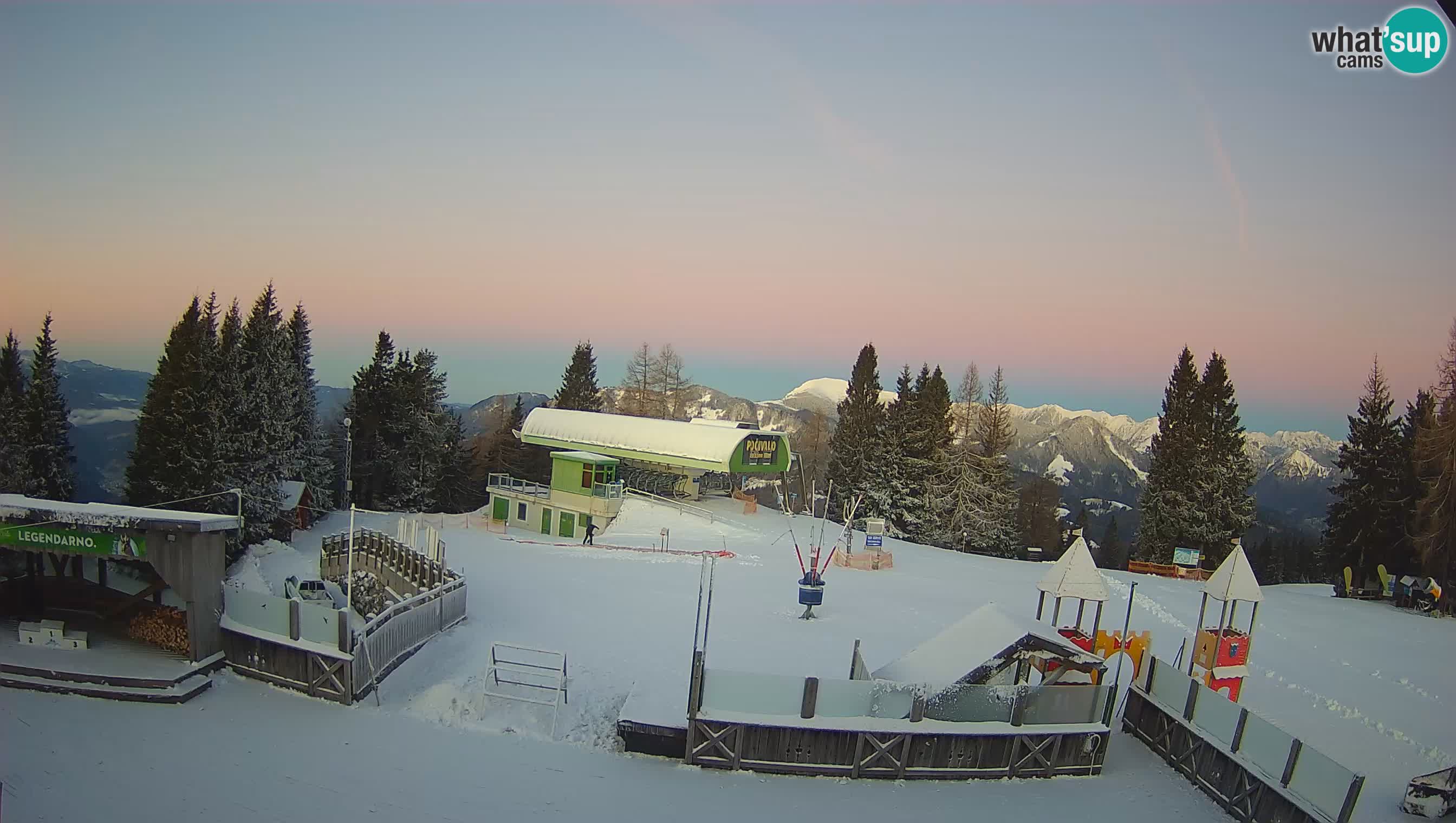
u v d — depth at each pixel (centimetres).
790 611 2675
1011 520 6397
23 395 4206
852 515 3838
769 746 1402
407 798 1199
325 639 1611
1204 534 5350
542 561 3438
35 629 1652
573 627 2244
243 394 3484
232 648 1689
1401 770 1688
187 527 1603
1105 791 1431
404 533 3145
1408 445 4681
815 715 1426
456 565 3178
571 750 1446
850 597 2994
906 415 6156
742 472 4788
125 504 3575
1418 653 2823
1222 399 5478
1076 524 9150
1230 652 1927
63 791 1106
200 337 3462
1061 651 1531
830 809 1275
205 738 1348
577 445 5288
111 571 2269
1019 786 1425
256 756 1295
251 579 2719
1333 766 1180
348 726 1466
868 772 1412
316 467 4750
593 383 7619
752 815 1232
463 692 1603
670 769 1395
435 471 5919
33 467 3947
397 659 1778
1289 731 1867
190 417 3391
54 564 1922
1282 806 1262
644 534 4250
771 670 1936
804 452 8775
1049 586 2089
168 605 1870
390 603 2389
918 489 6100
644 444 5034
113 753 1248
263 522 3606
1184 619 3023
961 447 6281
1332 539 5016
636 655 1988
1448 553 3972
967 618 1703
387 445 5800
